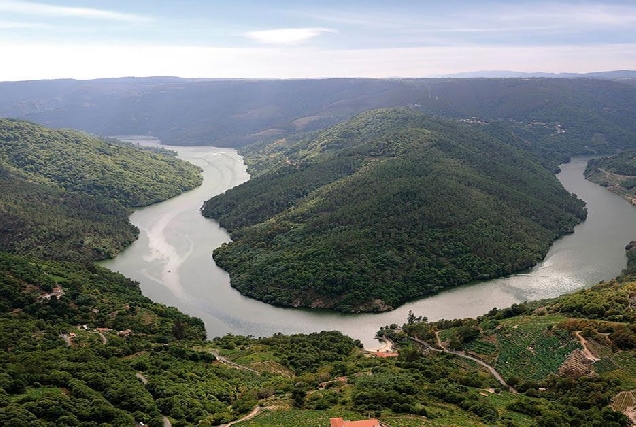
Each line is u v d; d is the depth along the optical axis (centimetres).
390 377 14838
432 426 11050
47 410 10462
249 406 12775
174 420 11806
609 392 12838
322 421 11381
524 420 11912
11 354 14312
